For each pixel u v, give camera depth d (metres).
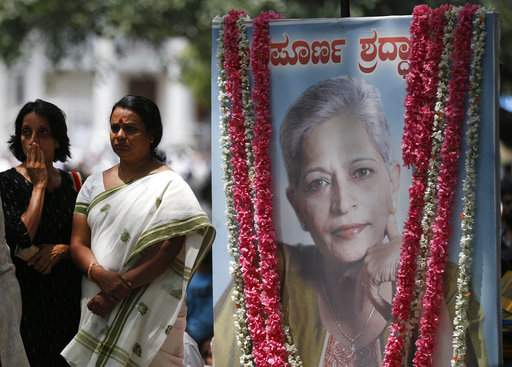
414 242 10.94
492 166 10.82
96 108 75.94
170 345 11.94
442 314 10.96
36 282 12.30
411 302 11.02
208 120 80.75
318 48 11.22
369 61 11.10
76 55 32.34
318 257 11.28
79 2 29.86
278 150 11.34
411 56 10.94
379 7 27.17
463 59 10.80
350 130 11.16
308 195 11.28
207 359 16.28
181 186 11.74
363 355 11.20
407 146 10.95
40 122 12.37
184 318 12.12
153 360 11.87
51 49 31.00
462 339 10.87
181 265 11.75
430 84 10.88
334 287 11.26
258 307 11.40
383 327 11.14
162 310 11.70
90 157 47.25
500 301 10.89
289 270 11.35
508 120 23.00
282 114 11.30
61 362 12.38
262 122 11.30
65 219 12.45
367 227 11.14
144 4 29.22
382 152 11.08
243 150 11.40
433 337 10.95
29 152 12.20
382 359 11.16
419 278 10.99
